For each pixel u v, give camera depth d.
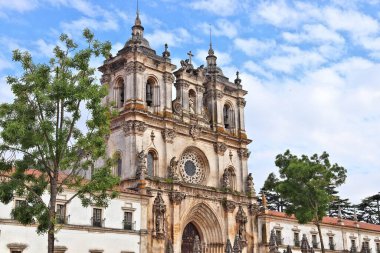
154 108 76.38
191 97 82.69
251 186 84.25
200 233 77.25
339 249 97.69
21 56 37.09
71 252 57.28
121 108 76.00
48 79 36.31
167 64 78.62
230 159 84.62
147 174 70.94
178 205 71.56
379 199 135.62
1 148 35.75
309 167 70.19
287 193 71.69
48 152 36.66
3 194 35.72
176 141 76.81
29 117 36.22
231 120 88.50
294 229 90.31
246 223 81.31
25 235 53.22
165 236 68.31
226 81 89.75
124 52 76.19
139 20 81.56
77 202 59.31
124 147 72.06
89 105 36.94
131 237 63.97
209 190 77.19
